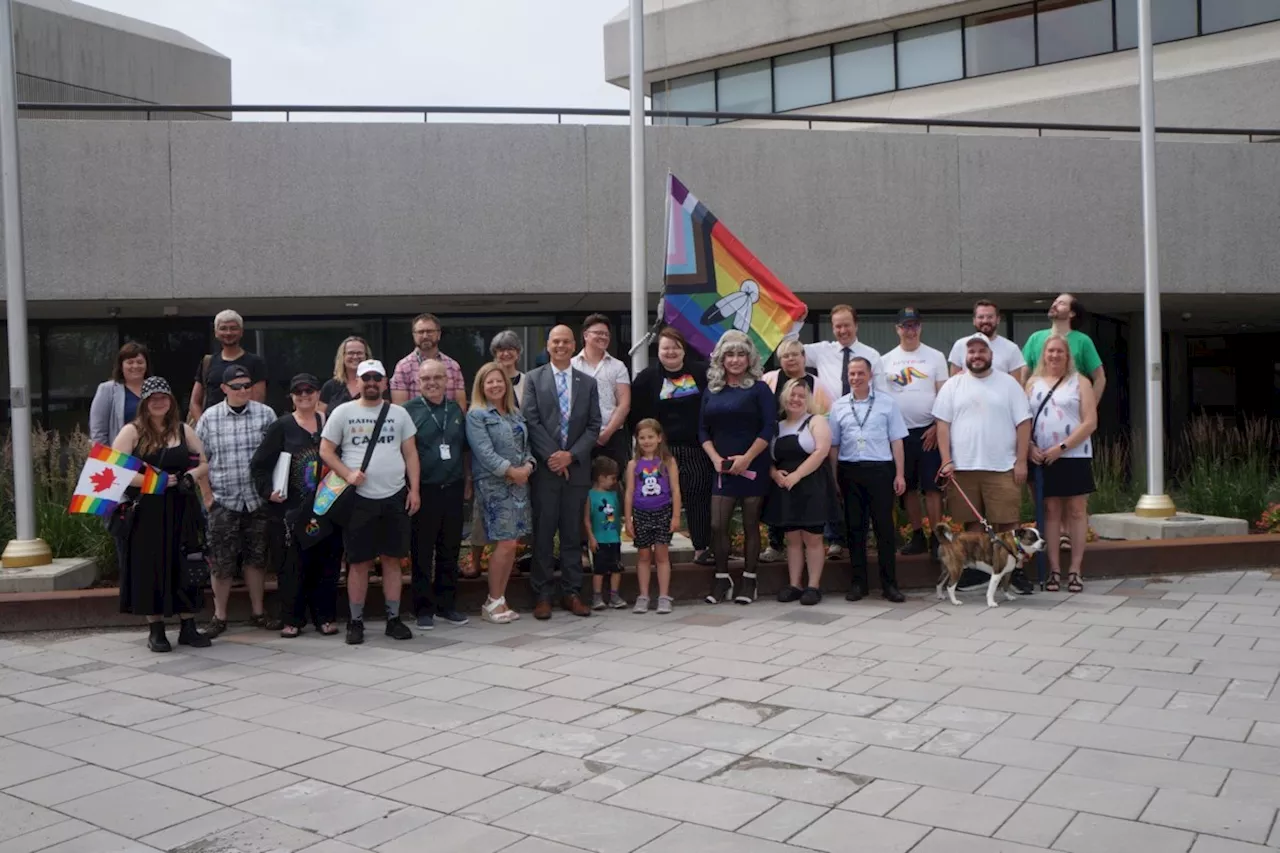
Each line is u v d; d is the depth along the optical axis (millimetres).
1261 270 14648
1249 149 14641
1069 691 5949
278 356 14570
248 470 7859
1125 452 15180
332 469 7477
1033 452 8812
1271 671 6289
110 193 12359
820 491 8414
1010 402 8656
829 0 21844
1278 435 16531
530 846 4086
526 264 12938
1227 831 4051
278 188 12578
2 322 14250
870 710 5680
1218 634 7242
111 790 4781
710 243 9539
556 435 8141
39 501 9672
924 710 5664
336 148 12664
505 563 8141
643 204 9711
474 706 5930
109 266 12367
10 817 4504
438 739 5375
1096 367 9312
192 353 14445
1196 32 18750
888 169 13766
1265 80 17609
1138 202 14359
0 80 8992
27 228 12258
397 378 8586
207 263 12484
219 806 4570
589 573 8828
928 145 13844
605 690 6188
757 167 13477
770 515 8523
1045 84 19938
